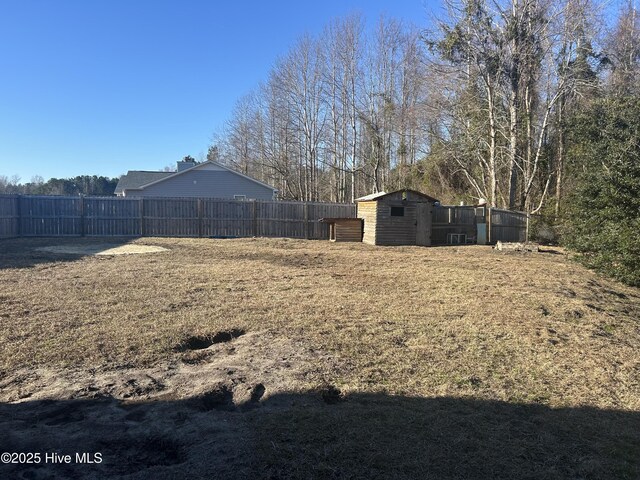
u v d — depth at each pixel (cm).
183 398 328
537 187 2452
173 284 725
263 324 516
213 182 2823
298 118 3588
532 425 312
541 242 1950
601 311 686
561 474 256
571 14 2039
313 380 366
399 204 1650
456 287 783
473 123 2384
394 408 323
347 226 1756
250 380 362
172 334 465
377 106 3228
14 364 379
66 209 1739
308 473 243
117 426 286
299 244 1588
